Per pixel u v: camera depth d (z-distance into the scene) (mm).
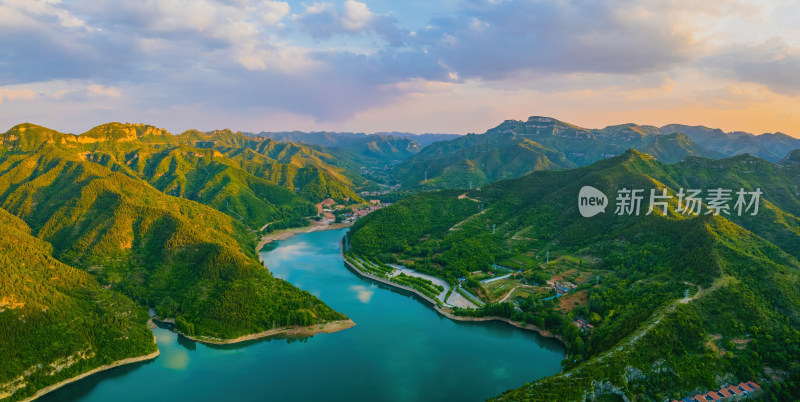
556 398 135875
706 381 150125
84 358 177125
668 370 152250
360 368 182500
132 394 165625
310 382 172625
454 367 183250
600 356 154750
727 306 172625
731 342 161375
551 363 186875
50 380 166250
